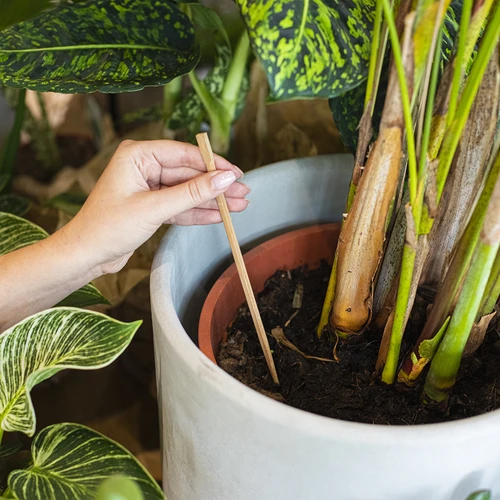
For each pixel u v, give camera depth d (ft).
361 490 1.51
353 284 1.83
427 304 1.96
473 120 1.66
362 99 1.87
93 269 1.94
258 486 1.60
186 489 1.84
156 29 2.00
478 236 1.59
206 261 2.10
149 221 1.73
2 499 1.79
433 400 1.78
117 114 3.71
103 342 1.79
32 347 1.79
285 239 2.19
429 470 1.47
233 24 2.49
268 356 1.87
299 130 2.70
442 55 1.77
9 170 3.08
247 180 2.13
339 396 1.86
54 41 1.88
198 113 2.59
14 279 1.81
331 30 1.50
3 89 3.18
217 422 1.56
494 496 1.63
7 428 1.76
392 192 1.68
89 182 3.06
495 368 1.90
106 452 1.81
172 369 1.63
